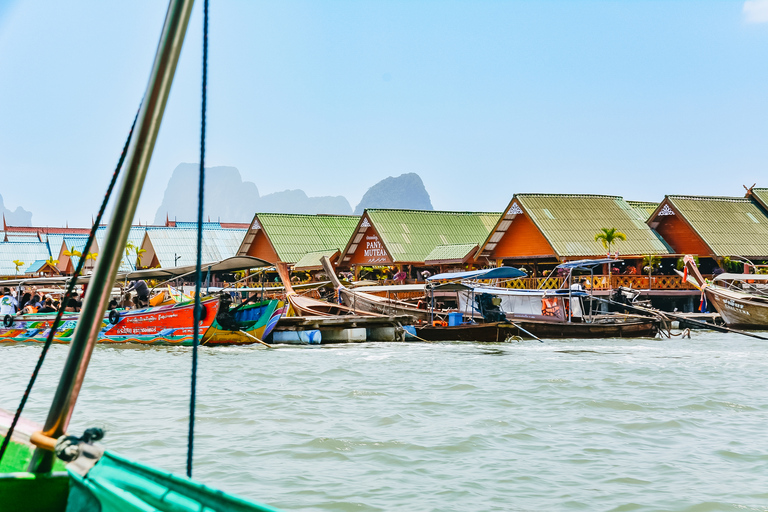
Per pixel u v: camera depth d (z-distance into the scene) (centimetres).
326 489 849
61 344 2988
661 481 883
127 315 2720
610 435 1139
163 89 366
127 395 1526
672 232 4762
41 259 7456
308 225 5756
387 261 5075
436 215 5472
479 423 1227
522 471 927
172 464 946
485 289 3177
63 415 425
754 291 4025
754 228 4725
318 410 1350
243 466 945
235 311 2711
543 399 1489
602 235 4278
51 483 439
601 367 2086
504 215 4644
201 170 396
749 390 1622
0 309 3300
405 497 823
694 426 1212
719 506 791
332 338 3127
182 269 2800
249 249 5950
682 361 2281
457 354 2517
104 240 385
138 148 371
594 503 804
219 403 1425
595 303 4000
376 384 1714
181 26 360
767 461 976
